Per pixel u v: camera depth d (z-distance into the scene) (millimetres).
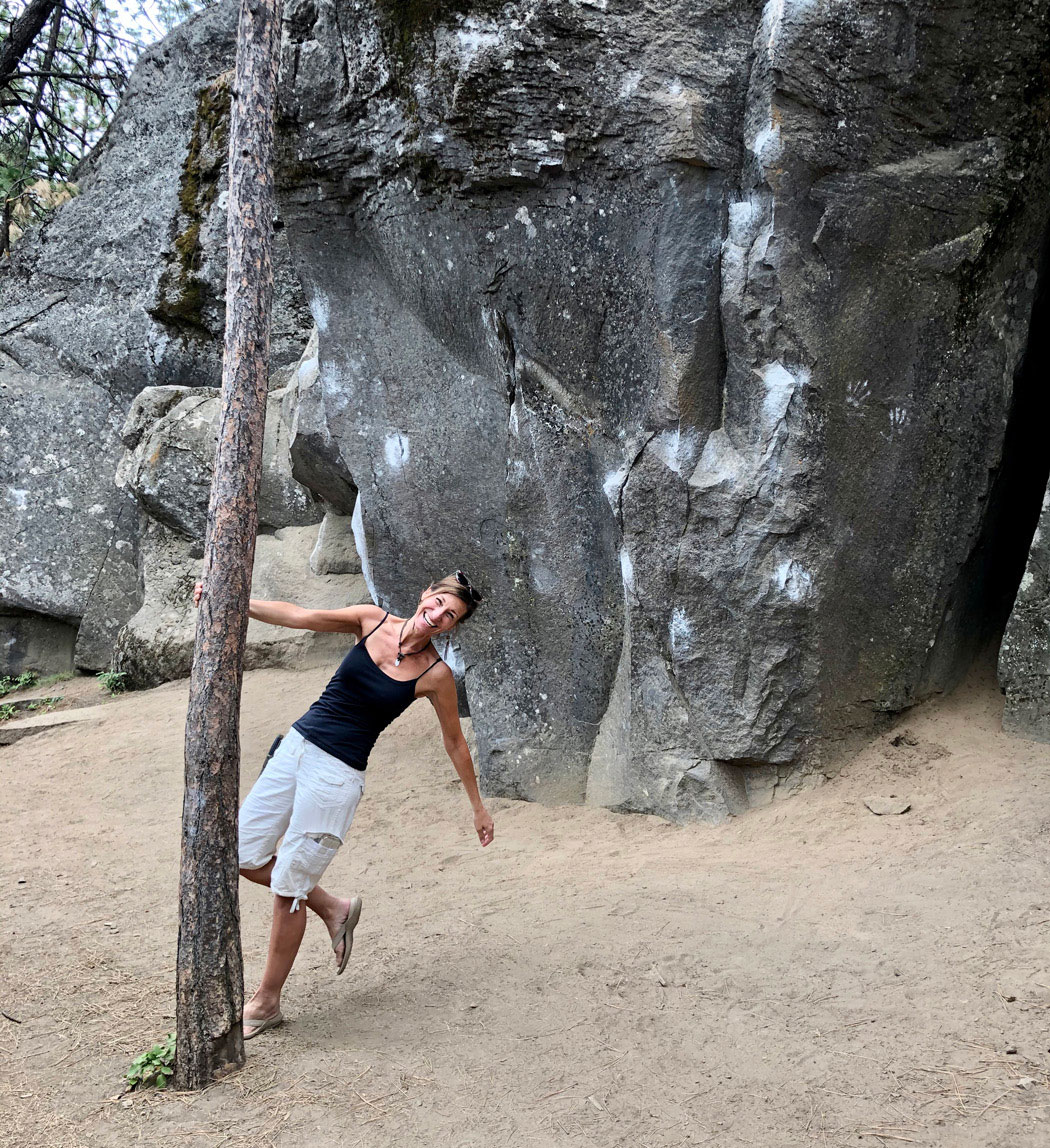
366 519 6777
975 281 5512
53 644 12867
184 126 12852
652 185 5348
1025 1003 3371
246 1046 3617
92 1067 3643
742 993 3684
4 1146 3154
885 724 5742
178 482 11141
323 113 6016
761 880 4621
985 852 4457
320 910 3934
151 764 8102
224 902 3439
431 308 6242
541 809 6180
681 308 5348
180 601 11047
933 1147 2770
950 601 5824
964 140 5332
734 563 5422
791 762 5547
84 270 13078
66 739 9172
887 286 5344
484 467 6301
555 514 6109
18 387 12883
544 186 5621
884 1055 3215
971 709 5801
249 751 7957
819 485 5309
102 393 12992
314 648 9883
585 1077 3258
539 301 5840
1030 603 5406
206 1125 3158
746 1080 3166
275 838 3752
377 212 6207
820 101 5047
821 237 5176
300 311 11625
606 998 3746
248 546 3531
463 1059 3426
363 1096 3250
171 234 12617
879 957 3795
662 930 4230
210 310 12383
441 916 4723
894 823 4984
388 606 6922
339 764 3689
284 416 10961
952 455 5625
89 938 4934
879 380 5406
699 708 5605
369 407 6629
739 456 5402
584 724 6223
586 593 6121
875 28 4996
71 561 12609
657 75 5203
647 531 5625
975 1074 3062
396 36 5613
